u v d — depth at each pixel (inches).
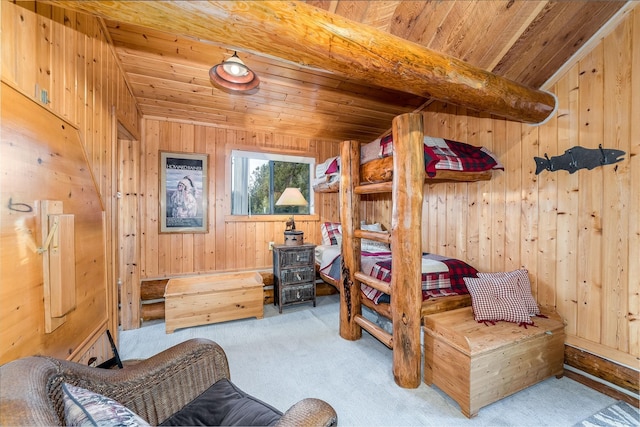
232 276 135.7
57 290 48.3
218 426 41.1
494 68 87.5
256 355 94.4
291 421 34.1
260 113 136.9
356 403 71.6
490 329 76.7
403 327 78.8
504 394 71.6
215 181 143.4
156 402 43.8
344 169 107.0
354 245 105.4
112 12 43.6
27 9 45.9
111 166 86.0
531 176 97.6
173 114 131.4
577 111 85.0
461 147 105.5
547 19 75.9
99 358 72.5
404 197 79.4
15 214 40.9
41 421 23.2
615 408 70.2
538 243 95.0
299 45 54.2
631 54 73.7
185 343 51.0
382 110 143.4
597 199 80.6
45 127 49.7
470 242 119.3
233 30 49.2
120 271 114.9
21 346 41.3
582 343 82.3
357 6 71.1
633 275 73.6
